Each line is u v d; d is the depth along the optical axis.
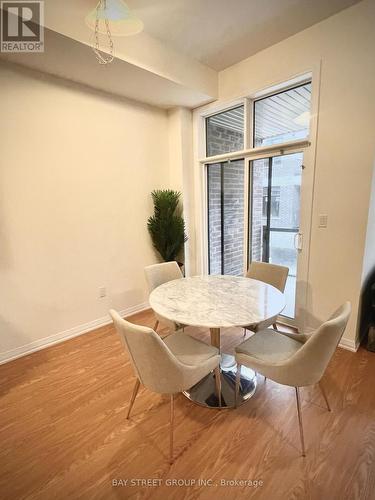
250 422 1.64
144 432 1.58
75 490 1.27
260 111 2.95
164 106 3.33
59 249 2.61
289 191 2.73
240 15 2.12
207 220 3.79
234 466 1.37
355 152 2.14
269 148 2.71
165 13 2.07
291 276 2.86
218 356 1.64
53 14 1.80
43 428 1.62
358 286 2.27
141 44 2.31
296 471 1.33
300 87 2.60
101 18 1.86
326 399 1.69
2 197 2.21
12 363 2.31
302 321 2.68
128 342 1.32
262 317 1.55
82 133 2.67
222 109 3.22
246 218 3.14
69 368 2.23
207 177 3.66
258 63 2.68
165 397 1.87
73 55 2.10
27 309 2.45
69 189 2.62
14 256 2.33
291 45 2.41
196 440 1.52
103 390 1.96
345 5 2.02
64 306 2.70
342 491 1.24
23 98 2.26
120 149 3.01
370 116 2.04
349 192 2.22
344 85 2.14
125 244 3.19
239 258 3.54
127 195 3.14
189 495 1.24
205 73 2.90
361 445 1.46
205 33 2.35
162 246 3.36
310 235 2.51
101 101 2.79
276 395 1.86
